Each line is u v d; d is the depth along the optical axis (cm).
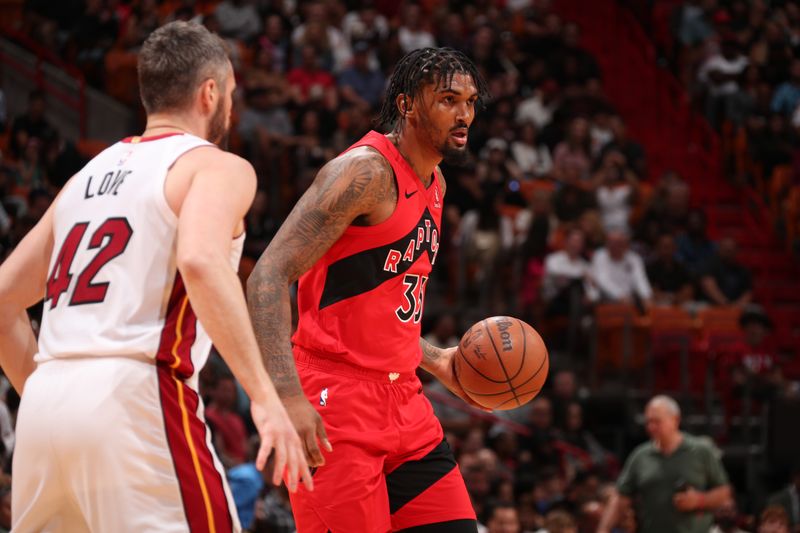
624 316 2247
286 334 589
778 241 2875
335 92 2631
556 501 1616
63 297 531
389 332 656
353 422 646
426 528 677
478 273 2375
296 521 663
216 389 1638
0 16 2758
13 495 533
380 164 634
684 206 2605
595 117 2862
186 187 528
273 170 2405
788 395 2159
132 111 2644
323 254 623
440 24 3070
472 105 659
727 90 3086
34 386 524
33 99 2369
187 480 513
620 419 2192
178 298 528
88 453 500
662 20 3403
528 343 692
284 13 2884
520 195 2553
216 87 567
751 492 2081
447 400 1995
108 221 532
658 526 1480
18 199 2097
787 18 3319
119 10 2889
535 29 3136
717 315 2338
